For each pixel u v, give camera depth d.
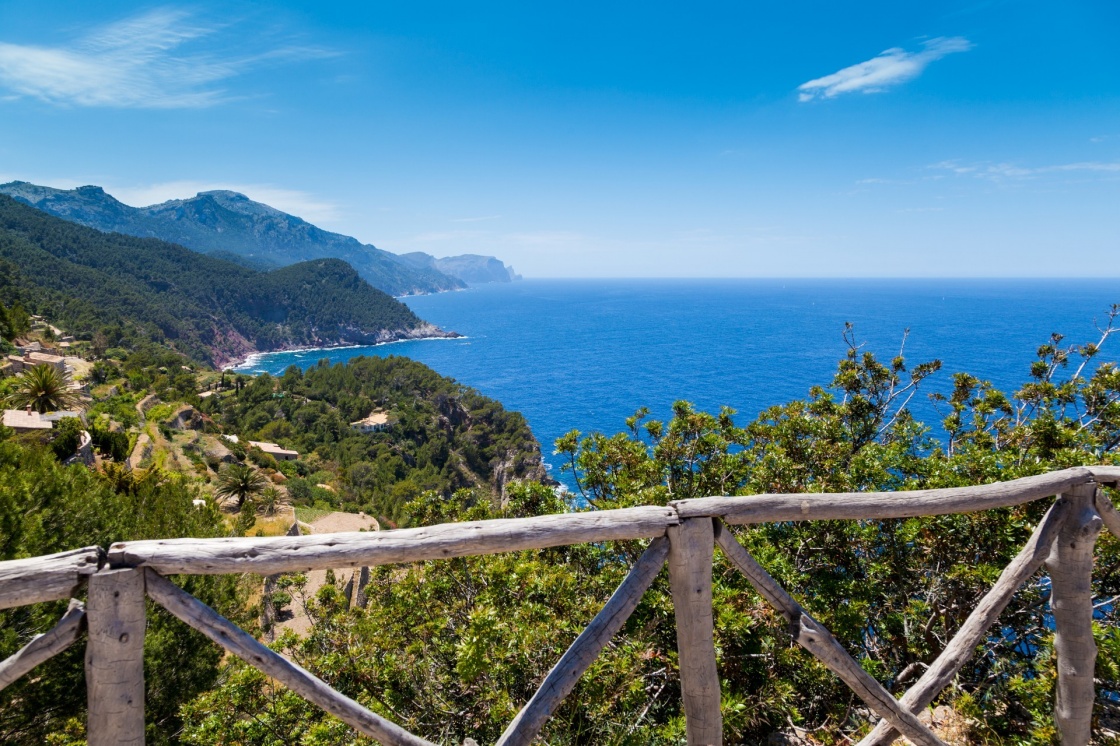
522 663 4.00
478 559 5.31
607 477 6.54
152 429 47.31
